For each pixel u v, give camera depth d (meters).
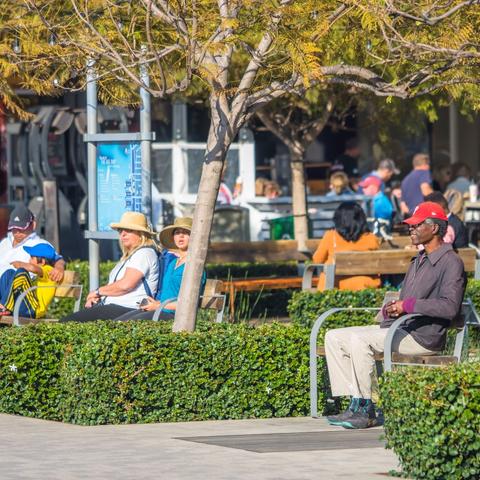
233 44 12.98
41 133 25.70
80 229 26.61
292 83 13.09
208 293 15.66
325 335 13.12
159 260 16.45
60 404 13.54
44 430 12.52
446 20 12.96
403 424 9.98
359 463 10.47
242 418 13.46
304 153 24.91
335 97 24.44
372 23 12.69
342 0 12.72
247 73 13.16
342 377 12.96
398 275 20.34
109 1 13.23
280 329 13.84
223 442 11.64
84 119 25.72
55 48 13.88
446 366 10.49
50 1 14.70
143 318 15.52
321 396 13.70
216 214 27.89
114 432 12.34
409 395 9.91
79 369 12.99
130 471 10.05
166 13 12.75
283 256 23.28
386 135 27.52
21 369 13.71
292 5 12.70
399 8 13.03
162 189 30.20
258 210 29.03
